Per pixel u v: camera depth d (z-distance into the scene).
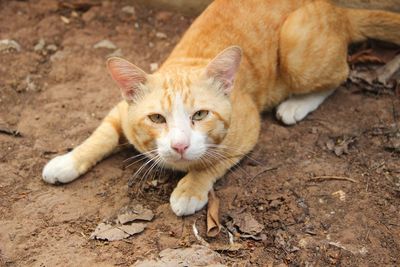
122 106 0.77
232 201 0.73
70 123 0.82
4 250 0.68
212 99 0.69
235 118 0.73
